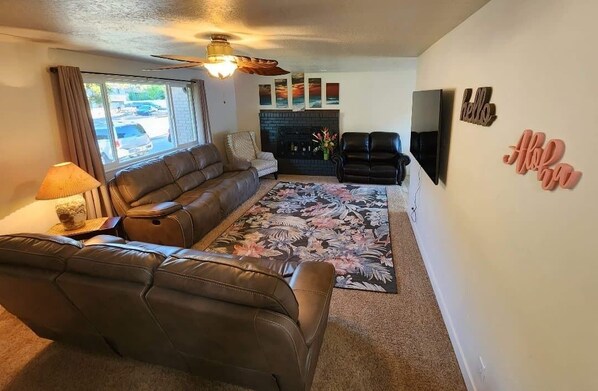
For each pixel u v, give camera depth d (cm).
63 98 313
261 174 602
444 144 248
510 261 135
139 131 459
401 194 531
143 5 155
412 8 166
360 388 183
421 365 199
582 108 90
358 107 658
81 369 197
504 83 143
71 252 157
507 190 138
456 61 218
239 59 246
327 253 342
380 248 351
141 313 148
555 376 103
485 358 161
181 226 342
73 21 192
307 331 156
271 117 689
